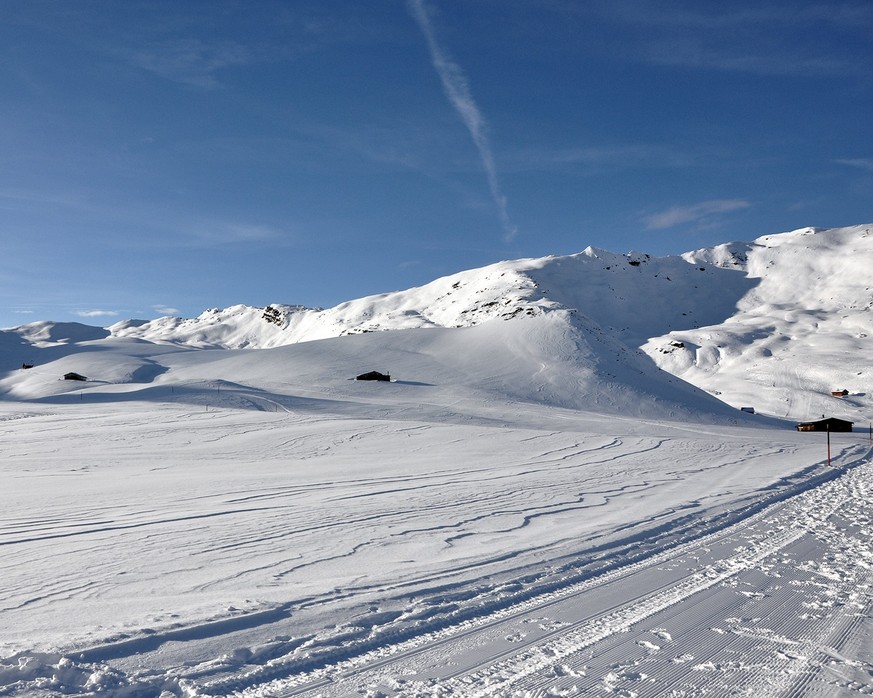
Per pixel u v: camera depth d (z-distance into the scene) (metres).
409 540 12.39
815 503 18.20
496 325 131.88
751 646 6.41
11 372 150.00
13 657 5.80
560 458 35.97
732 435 64.38
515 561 10.37
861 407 136.12
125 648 6.31
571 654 6.18
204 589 8.80
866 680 5.61
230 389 82.25
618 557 10.72
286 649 6.36
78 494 20.31
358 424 53.84
